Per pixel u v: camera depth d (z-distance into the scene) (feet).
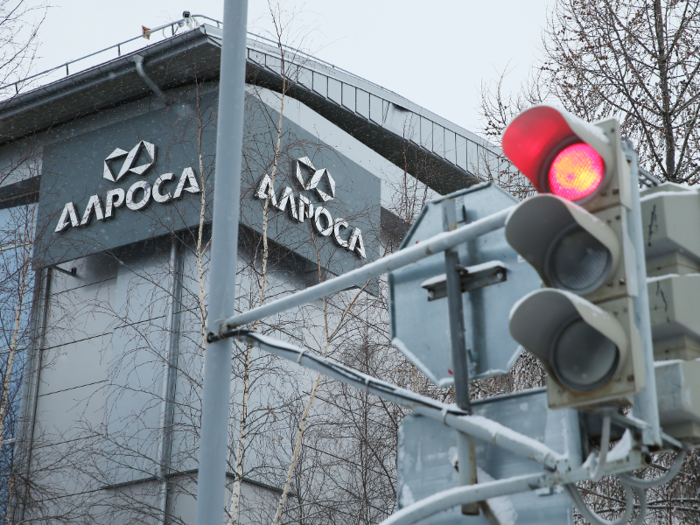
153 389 77.30
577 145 10.79
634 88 42.45
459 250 14.55
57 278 91.40
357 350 59.93
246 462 67.36
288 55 84.53
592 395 9.60
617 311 9.79
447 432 13.61
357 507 61.87
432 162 101.71
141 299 83.20
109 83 87.25
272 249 69.97
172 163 83.82
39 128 93.35
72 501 75.36
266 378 70.64
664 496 39.73
